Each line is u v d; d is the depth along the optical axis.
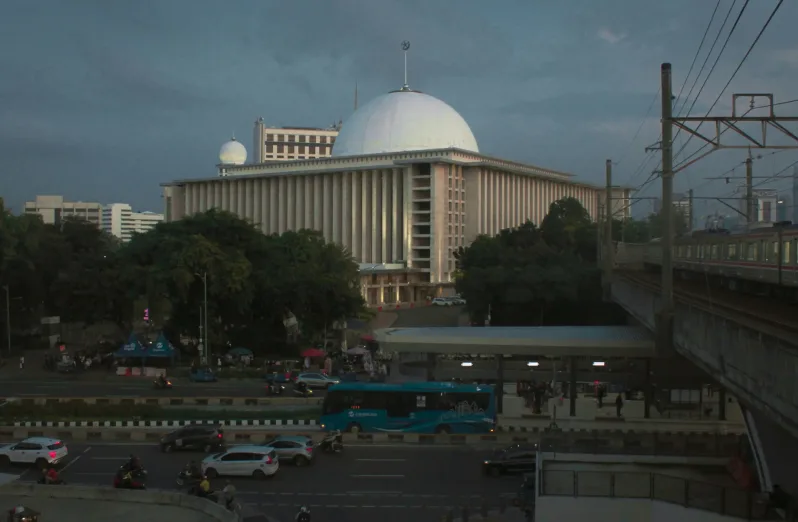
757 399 21.05
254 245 87.56
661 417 48.00
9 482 36.09
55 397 59.47
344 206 158.50
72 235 103.56
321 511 34.09
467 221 150.75
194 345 85.62
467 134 170.50
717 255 44.12
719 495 27.50
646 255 70.38
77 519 32.50
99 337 97.38
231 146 195.50
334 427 48.97
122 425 51.03
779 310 30.78
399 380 60.34
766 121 28.25
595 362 55.53
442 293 143.62
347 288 86.25
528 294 79.94
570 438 35.72
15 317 88.38
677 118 31.20
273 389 61.50
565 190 188.75
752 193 47.53
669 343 34.31
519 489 35.97
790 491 27.50
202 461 40.16
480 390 48.31
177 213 187.25
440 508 34.44
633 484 29.45
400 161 144.38
